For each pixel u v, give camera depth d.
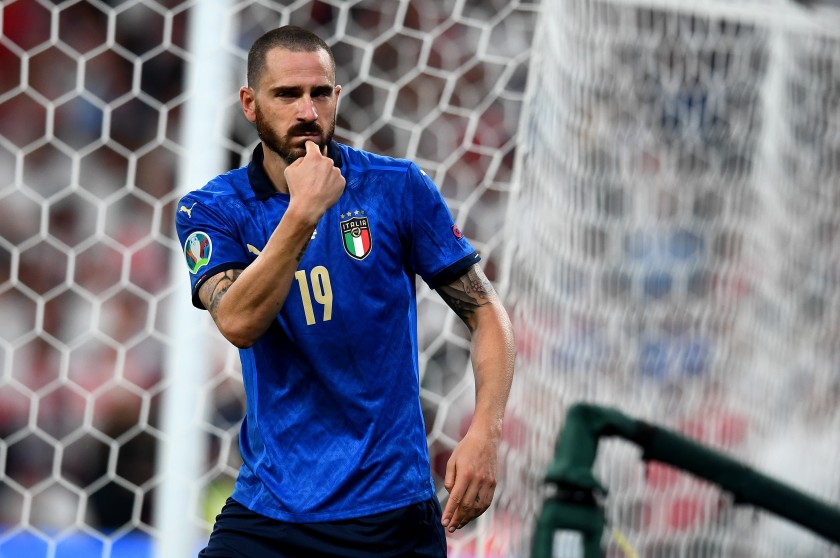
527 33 19.27
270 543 8.54
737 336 16.95
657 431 10.49
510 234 13.92
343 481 8.38
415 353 8.76
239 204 8.50
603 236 15.45
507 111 19.19
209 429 15.81
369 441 8.43
